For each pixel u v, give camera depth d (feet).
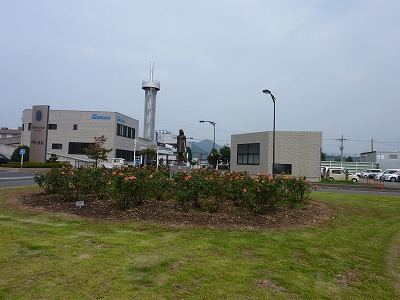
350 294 14.94
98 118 163.53
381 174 157.38
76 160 151.64
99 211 28.19
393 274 18.13
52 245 18.79
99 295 12.89
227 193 31.55
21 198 35.60
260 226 25.66
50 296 12.64
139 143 203.82
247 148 129.39
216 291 13.92
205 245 20.03
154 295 13.16
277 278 15.89
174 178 30.68
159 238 21.12
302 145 115.34
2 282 13.67
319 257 19.67
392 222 32.91
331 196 54.54
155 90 231.91
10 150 159.74
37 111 117.91
